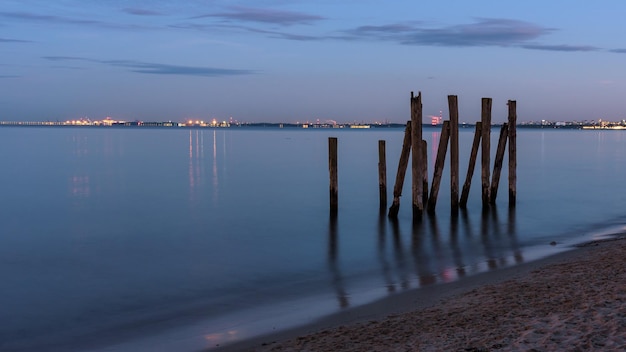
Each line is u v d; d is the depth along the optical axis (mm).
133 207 31297
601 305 9594
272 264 17781
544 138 175250
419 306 11633
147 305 13617
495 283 12883
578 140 149750
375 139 167375
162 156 78250
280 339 10188
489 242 20172
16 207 31453
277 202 32594
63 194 37000
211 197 35156
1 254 19766
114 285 15578
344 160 66438
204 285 15375
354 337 9570
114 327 11984
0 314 13094
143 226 25359
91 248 20766
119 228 24875
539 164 59031
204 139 166125
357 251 19344
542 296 10898
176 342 10680
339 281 15242
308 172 51906
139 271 17172
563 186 38594
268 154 83562
